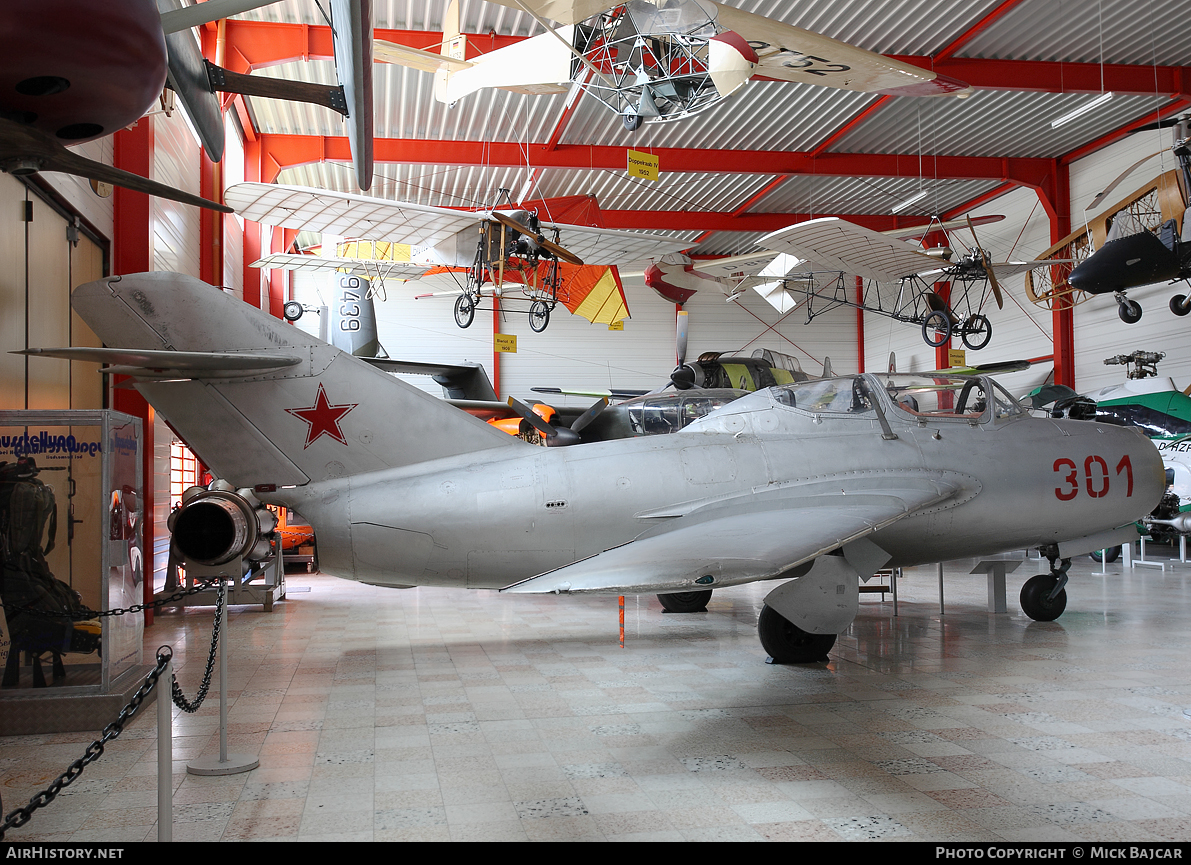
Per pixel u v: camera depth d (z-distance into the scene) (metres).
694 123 15.66
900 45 12.97
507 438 6.47
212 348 5.98
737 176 18.52
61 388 6.88
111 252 8.02
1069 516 6.88
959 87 10.05
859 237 14.78
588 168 16.61
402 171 17.97
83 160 3.01
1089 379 17.81
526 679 5.68
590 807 3.34
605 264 18.59
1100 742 4.14
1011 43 13.00
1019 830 3.06
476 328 23.55
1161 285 15.96
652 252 17.47
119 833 3.10
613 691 5.32
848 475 6.38
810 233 14.55
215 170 13.00
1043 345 19.11
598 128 15.85
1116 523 7.09
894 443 6.64
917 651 6.52
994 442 6.82
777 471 6.42
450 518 6.07
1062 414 14.95
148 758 4.02
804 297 24.16
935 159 17.53
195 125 4.56
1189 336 15.37
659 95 9.77
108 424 4.69
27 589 4.57
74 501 4.64
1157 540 13.80
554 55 9.78
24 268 6.14
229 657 6.51
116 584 4.78
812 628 5.62
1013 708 4.80
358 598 10.30
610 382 24.42
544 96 14.38
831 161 17.14
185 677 5.80
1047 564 13.69
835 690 5.29
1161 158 15.48
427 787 3.58
